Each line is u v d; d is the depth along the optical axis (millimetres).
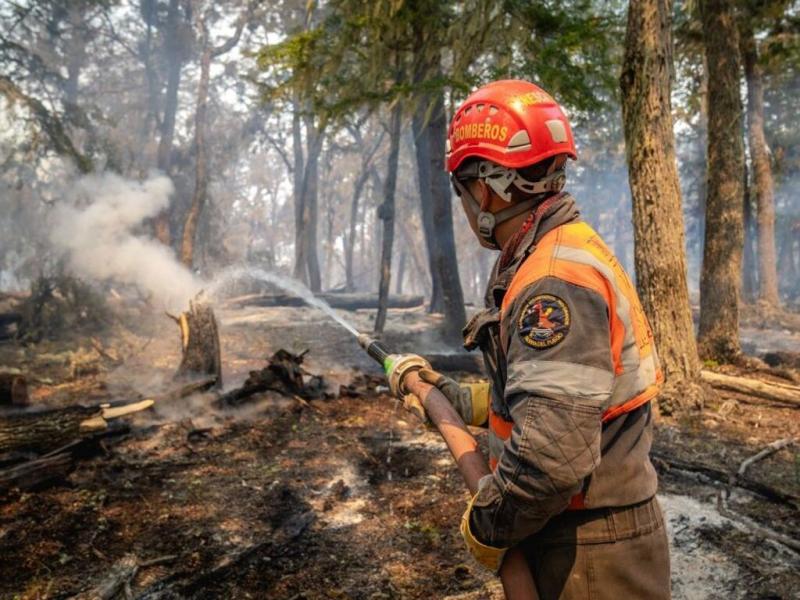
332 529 3873
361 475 4793
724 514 3988
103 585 3180
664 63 6711
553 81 9727
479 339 1393
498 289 1346
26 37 20188
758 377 8211
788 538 3639
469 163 1408
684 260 6785
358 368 9625
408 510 4125
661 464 4875
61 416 5082
